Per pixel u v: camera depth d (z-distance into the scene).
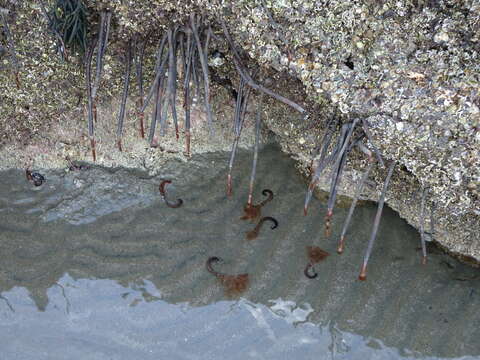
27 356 0.96
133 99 1.11
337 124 1.02
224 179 1.13
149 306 1.01
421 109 0.93
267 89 0.99
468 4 0.91
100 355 0.97
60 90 1.07
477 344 0.99
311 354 0.99
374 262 1.06
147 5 0.97
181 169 1.13
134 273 1.04
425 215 1.06
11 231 1.05
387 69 0.94
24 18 1.01
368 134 0.95
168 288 1.03
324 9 0.94
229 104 1.14
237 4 0.95
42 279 1.02
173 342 0.99
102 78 1.07
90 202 1.09
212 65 1.07
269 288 1.04
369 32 0.94
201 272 1.05
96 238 1.06
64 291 1.01
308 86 0.97
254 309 1.02
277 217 1.10
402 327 1.01
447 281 1.04
